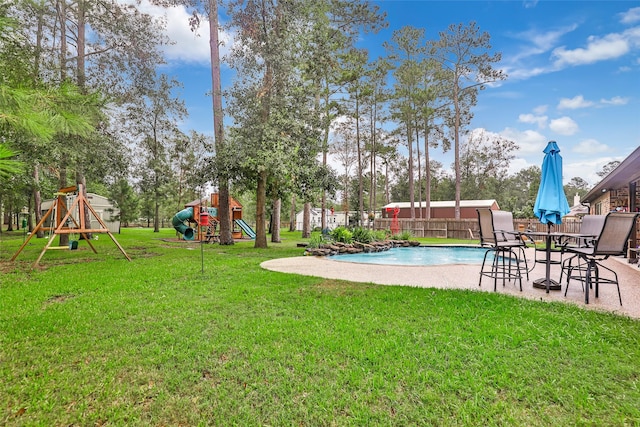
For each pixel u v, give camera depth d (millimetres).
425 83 24125
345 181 32594
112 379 2266
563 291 4758
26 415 1904
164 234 22172
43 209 22266
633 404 1915
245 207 34969
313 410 1924
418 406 1939
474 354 2527
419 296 4246
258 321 3357
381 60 20344
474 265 7508
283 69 10555
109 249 11000
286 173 9789
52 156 8273
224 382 2225
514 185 43781
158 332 3090
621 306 3805
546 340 2730
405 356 2520
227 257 8836
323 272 6371
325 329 3111
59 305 3992
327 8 13812
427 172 25641
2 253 9438
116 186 29125
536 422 1791
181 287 4980
